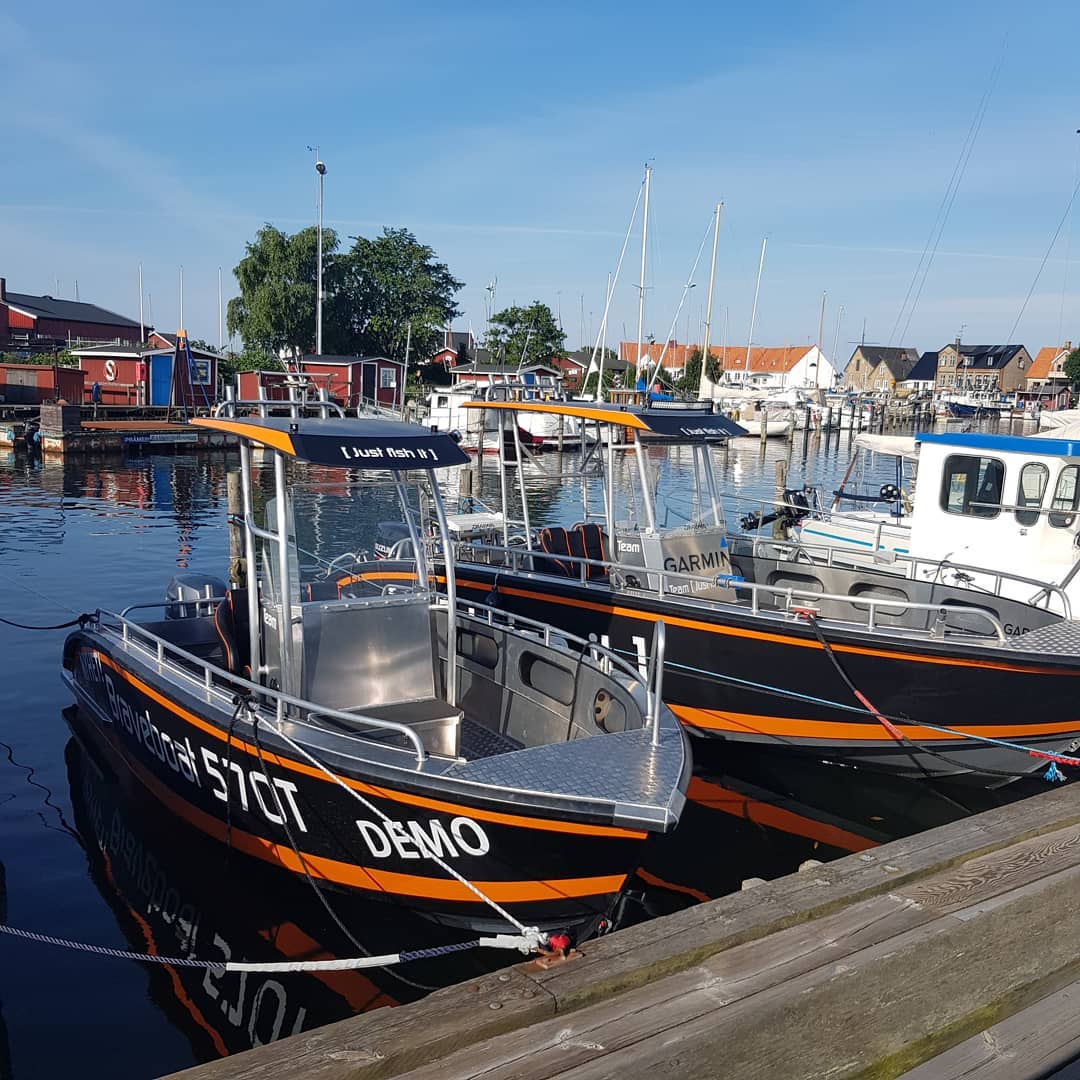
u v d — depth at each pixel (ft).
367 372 133.49
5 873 19.04
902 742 24.02
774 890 11.68
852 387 311.68
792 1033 9.62
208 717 17.76
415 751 15.78
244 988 15.85
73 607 39.17
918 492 33.68
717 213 117.08
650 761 15.47
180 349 121.90
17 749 24.97
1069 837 13.39
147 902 18.22
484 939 13.12
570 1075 8.61
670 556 27.99
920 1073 10.37
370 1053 8.76
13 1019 14.88
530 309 174.81
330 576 19.24
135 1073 13.74
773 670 24.84
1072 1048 10.73
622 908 18.79
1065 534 30.58
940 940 10.61
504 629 21.94
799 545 33.24
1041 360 297.74
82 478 82.43
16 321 195.00
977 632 27.91
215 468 91.71
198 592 25.91
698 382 186.50
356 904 17.46
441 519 19.31
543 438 107.55
